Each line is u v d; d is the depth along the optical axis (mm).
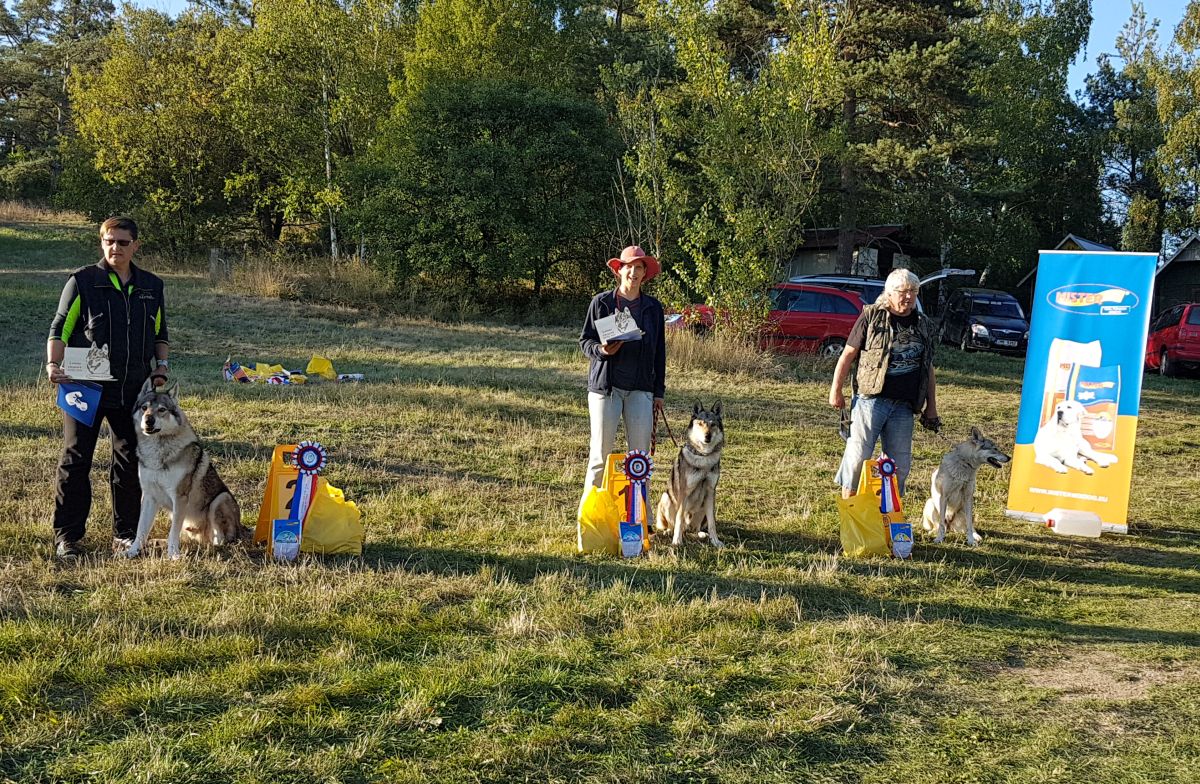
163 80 25609
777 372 14336
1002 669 4199
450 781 2953
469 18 24266
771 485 7918
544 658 3979
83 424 5059
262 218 27422
